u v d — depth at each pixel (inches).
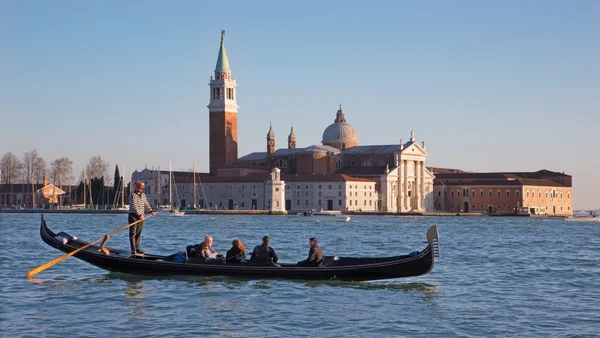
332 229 5359.3
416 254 1733.5
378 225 6397.6
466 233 4859.7
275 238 3949.3
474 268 2229.3
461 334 1274.6
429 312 1464.1
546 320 1390.3
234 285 1758.1
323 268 1780.3
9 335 1247.5
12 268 2105.1
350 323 1357.0
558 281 1924.2
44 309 1470.2
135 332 1274.6
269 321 1369.3
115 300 1568.7
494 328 1321.4
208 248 1875.0
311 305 1528.1
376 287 1761.8
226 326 1325.0
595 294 1700.3
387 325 1341.0
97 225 5787.4
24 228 4862.2
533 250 3051.2
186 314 1428.4
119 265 1822.1
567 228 5979.3
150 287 1728.6
